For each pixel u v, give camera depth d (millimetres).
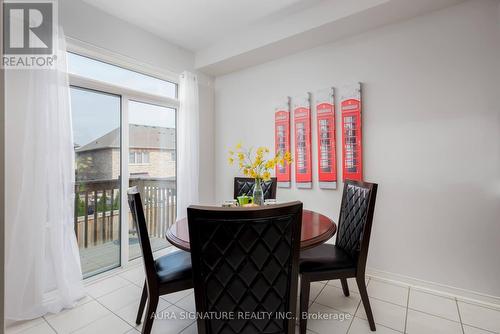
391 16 2174
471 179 1961
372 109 2383
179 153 3117
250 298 1076
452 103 2027
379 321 1745
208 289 1053
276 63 3023
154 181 3031
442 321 1730
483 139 1917
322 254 1798
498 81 1868
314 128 2736
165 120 3141
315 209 2729
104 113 2531
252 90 3244
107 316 1859
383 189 2326
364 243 1636
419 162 2164
